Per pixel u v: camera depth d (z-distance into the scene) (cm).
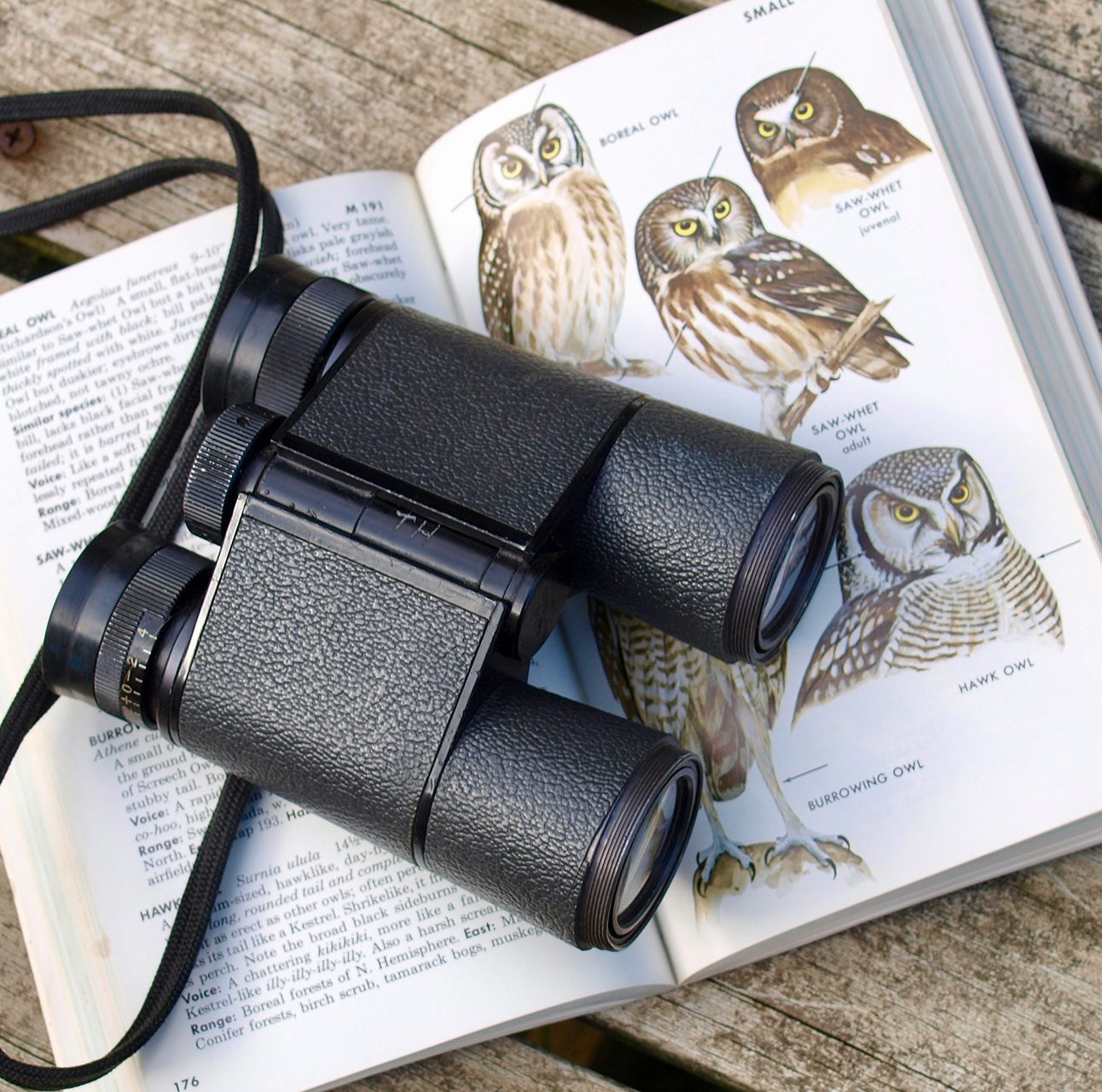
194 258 62
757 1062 60
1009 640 58
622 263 61
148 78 65
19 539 61
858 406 60
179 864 60
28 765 60
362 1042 59
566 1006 59
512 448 56
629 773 54
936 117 60
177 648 56
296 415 56
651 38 61
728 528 55
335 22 65
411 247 62
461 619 55
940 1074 59
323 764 55
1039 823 58
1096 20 62
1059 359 59
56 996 59
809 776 59
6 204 65
